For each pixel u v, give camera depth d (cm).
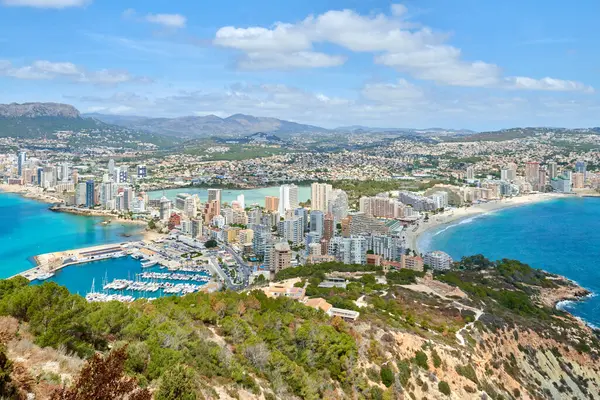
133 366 5631
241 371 6600
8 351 4800
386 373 9488
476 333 13575
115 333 6962
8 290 7269
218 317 9712
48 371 4522
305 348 9169
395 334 11356
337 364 8969
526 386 12181
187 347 6794
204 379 6012
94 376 3562
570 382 13338
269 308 11244
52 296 6519
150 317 7656
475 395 10544
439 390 10094
